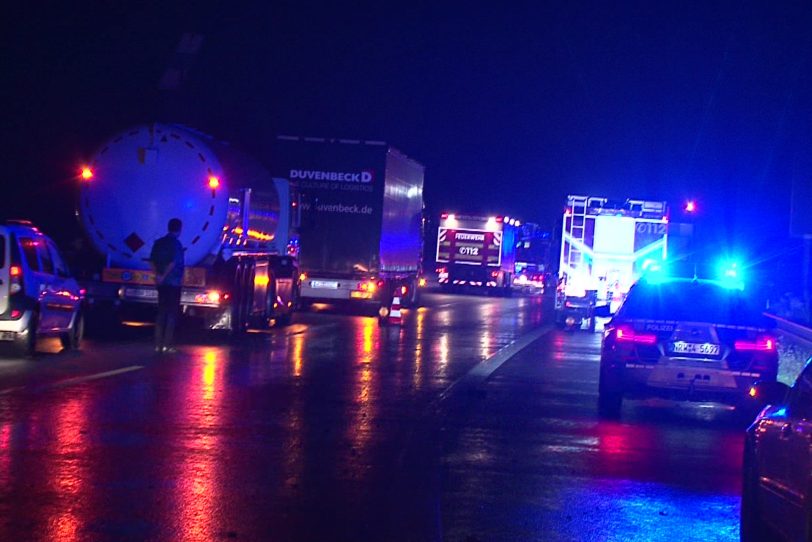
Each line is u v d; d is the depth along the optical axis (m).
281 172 32.12
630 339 14.34
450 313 38.56
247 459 10.52
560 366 20.81
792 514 7.23
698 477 10.82
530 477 10.46
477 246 55.59
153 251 19.42
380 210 31.86
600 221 33.59
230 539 7.78
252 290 24.03
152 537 7.73
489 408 14.78
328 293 31.97
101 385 14.84
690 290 14.77
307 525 8.30
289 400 14.45
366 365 19.20
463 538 8.16
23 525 7.87
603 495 9.82
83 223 21.75
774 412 8.18
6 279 16.86
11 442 10.71
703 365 14.20
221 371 17.19
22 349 17.33
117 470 9.73
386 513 8.80
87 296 21.80
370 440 11.91
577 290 33.31
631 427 13.84
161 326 19.45
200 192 21.52
